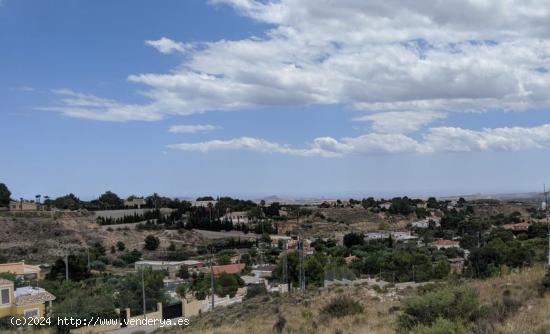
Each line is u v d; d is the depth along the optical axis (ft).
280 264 248.73
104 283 203.72
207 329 84.17
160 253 388.78
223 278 227.81
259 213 635.66
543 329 42.88
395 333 54.90
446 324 46.70
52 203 536.01
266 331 70.69
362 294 101.50
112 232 437.99
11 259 306.55
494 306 57.11
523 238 355.56
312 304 93.15
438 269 218.79
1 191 451.94
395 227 603.26
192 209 620.49
